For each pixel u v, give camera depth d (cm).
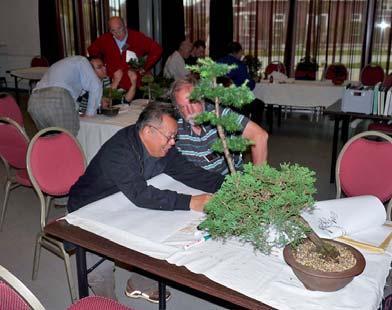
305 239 117
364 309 102
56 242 207
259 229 107
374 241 133
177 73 539
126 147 157
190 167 178
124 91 389
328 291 107
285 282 112
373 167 211
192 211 153
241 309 200
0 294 99
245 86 121
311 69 624
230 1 708
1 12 871
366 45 661
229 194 108
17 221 312
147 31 752
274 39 704
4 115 344
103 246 131
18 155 264
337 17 662
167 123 153
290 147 506
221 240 132
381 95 355
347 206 145
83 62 320
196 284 113
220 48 731
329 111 374
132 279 224
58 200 327
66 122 307
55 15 814
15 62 892
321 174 411
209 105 172
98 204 158
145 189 154
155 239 133
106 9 785
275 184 107
